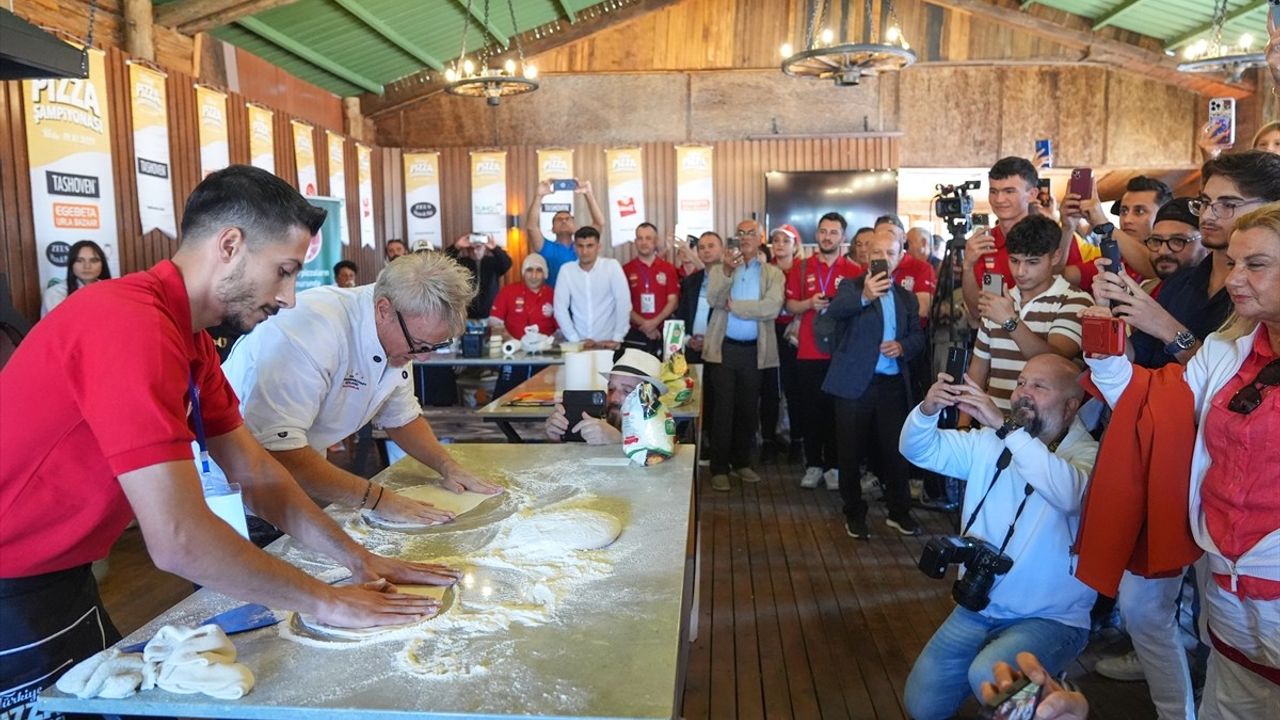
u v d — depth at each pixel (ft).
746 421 18.65
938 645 7.57
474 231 34.60
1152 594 7.13
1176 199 9.74
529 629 4.52
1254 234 5.32
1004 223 12.03
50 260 17.47
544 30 33.40
